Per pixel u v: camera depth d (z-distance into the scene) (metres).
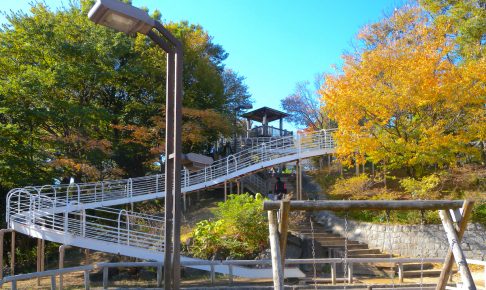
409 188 18.81
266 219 17.34
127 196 22.48
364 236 19.59
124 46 27.53
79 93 28.16
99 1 7.19
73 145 25.98
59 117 24.33
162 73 29.92
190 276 15.77
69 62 26.39
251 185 28.50
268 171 31.92
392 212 19.47
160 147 27.91
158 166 32.81
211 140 33.72
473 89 18.34
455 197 18.59
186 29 33.59
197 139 29.61
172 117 8.27
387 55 19.86
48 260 22.58
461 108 19.11
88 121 25.53
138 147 29.09
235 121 37.47
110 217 25.61
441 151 19.11
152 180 25.48
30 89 23.56
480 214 17.92
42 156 24.77
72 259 22.23
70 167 25.00
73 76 26.14
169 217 7.95
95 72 26.17
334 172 27.05
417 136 19.83
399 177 22.88
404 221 18.77
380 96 19.06
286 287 12.22
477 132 18.89
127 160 30.17
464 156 21.62
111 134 29.02
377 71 19.84
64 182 27.83
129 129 27.94
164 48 8.27
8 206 17.53
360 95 19.42
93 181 26.75
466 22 20.38
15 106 23.95
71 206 18.75
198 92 33.09
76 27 27.66
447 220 6.46
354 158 21.34
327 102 20.78
